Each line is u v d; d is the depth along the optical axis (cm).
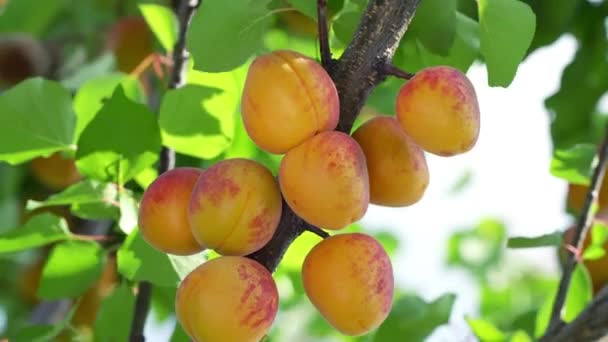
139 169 95
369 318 78
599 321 90
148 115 95
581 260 99
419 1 81
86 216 95
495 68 87
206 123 96
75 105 102
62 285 98
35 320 116
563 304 97
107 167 95
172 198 82
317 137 78
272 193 79
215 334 77
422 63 96
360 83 81
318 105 78
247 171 79
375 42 80
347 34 92
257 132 78
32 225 95
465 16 98
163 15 106
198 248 83
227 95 96
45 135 97
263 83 78
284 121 77
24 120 96
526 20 87
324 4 81
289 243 82
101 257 98
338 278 78
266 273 78
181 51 101
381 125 82
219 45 87
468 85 79
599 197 119
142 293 96
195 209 79
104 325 98
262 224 79
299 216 80
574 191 121
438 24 93
